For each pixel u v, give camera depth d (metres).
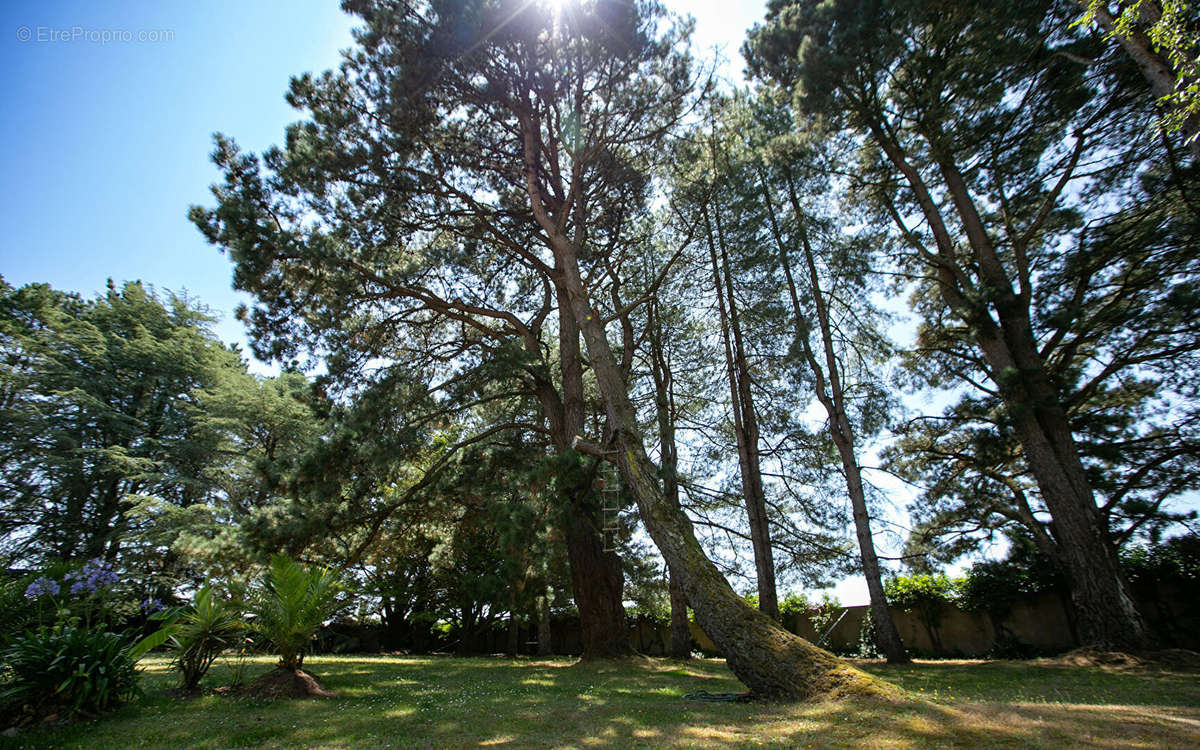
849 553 15.02
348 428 11.10
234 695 6.80
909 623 16.31
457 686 8.20
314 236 11.51
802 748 3.94
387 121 11.62
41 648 5.43
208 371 25.42
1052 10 11.03
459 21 10.54
